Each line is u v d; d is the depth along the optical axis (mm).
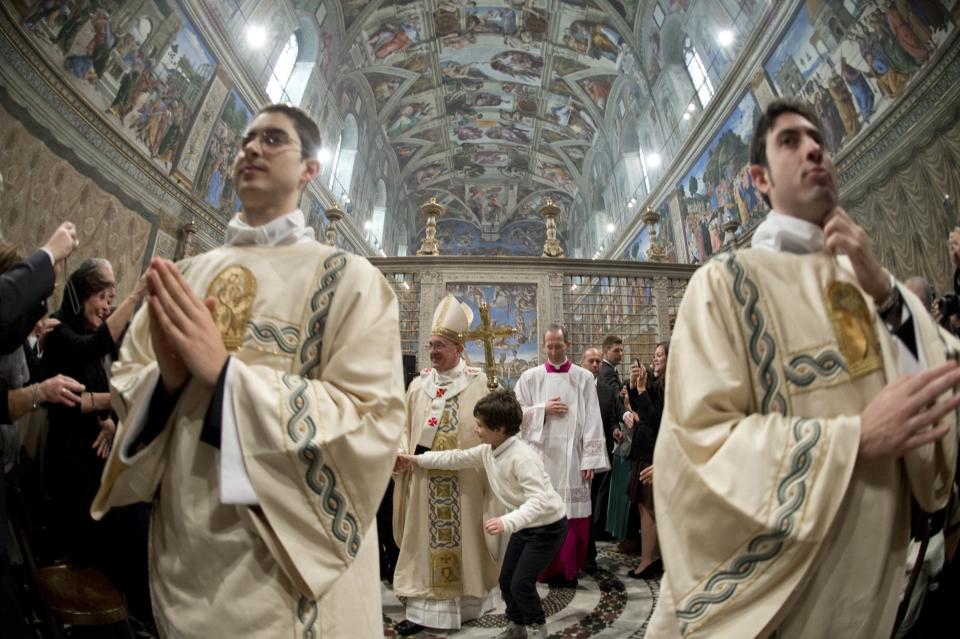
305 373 1172
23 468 2129
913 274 7043
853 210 8219
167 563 1039
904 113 7191
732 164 12070
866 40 7855
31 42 6258
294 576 981
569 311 7023
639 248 18234
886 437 874
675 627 1035
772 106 1275
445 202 31016
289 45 13852
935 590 1380
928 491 985
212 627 979
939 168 6641
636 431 3908
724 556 942
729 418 1026
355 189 19391
